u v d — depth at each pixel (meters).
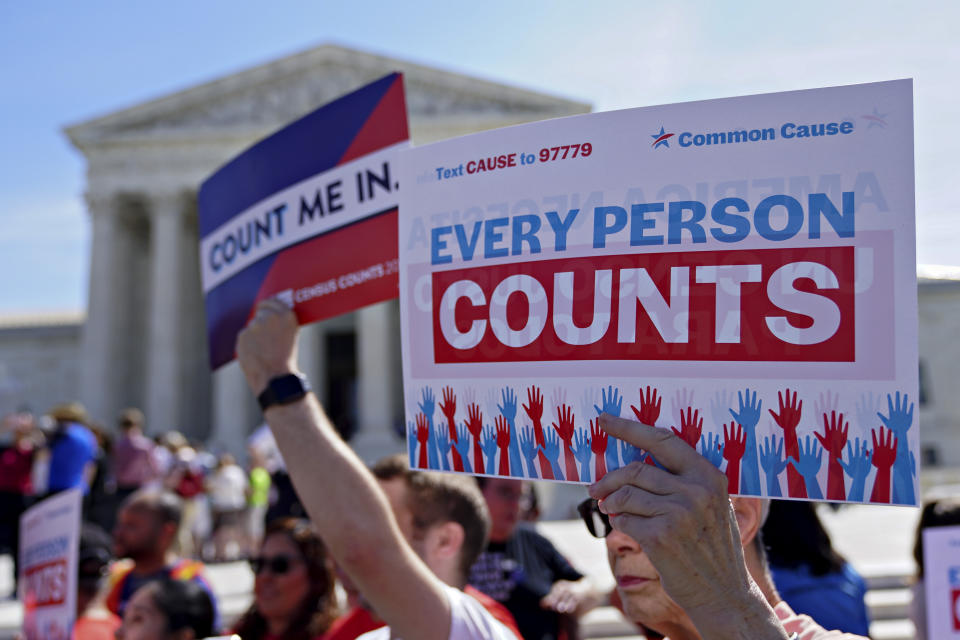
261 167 3.79
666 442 1.97
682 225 2.15
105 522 18.22
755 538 2.56
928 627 4.22
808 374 2.01
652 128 2.20
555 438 2.28
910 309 1.93
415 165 2.58
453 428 2.47
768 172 2.08
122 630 4.90
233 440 46.19
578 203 2.29
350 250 3.49
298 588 5.13
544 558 6.00
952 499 4.59
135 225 53.75
